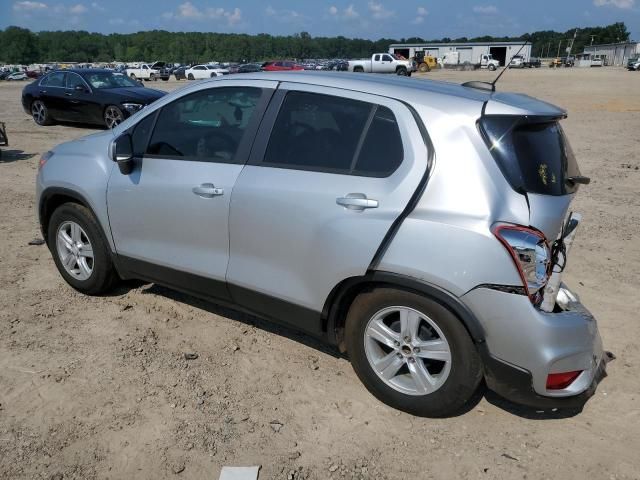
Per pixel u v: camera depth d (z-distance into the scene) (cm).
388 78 371
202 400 345
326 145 341
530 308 288
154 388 355
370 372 340
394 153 317
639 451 312
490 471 295
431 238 297
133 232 425
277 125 362
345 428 324
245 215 360
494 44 8831
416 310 313
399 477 290
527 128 313
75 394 346
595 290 517
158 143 412
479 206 291
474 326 296
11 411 330
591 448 314
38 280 512
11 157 1105
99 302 469
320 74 373
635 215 754
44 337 411
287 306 356
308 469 294
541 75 5034
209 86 396
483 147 300
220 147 383
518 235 287
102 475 286
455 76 5138
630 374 385
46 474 285
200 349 402
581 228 696
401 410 337
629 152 1216
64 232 476
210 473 289
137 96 1480
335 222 324
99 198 436
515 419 336
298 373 376
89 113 1503
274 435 317
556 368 293
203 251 390
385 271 311
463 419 334
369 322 332
